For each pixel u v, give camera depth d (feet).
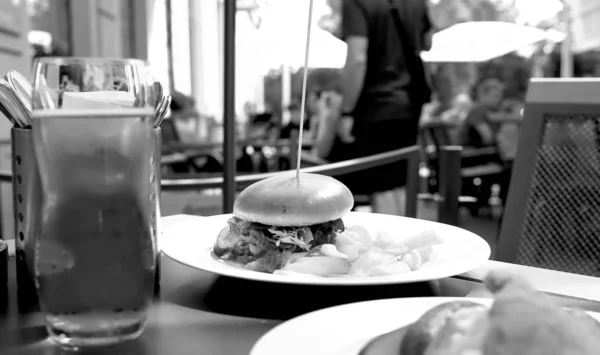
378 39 7.04
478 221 12.23
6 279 1.59
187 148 13.32
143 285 1.24
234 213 2.10
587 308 1.54
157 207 1.65
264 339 1.11
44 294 1.20
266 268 1.89
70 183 1.16
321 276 1.79
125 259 1.20
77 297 1.18
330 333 1.15
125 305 1.21
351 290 1.72
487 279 0.84
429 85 7.49
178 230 2.22
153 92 1.43
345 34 7.11
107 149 1.18
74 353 1.21
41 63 1.25
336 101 8.47
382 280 1.60
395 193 7.82
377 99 7.17
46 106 1.21
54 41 13.16
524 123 3.07
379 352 1.03
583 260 2.88
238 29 4.09
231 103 3.70
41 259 1.19
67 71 1.26
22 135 1.52
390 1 6.96
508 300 0.79
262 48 4.00
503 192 12.89
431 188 12.03
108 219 1.18
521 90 18.90
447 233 2.23
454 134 14.80
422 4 7.16
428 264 1.90
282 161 13.98
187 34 17.35
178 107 15.92
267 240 1.96
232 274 1.63
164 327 1.37
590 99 2.89
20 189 1.57
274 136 17.22
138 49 17.04
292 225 1.95
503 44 4.98
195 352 1.22
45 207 1.19
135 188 1.21
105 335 1.21
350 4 7.02
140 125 1.22
